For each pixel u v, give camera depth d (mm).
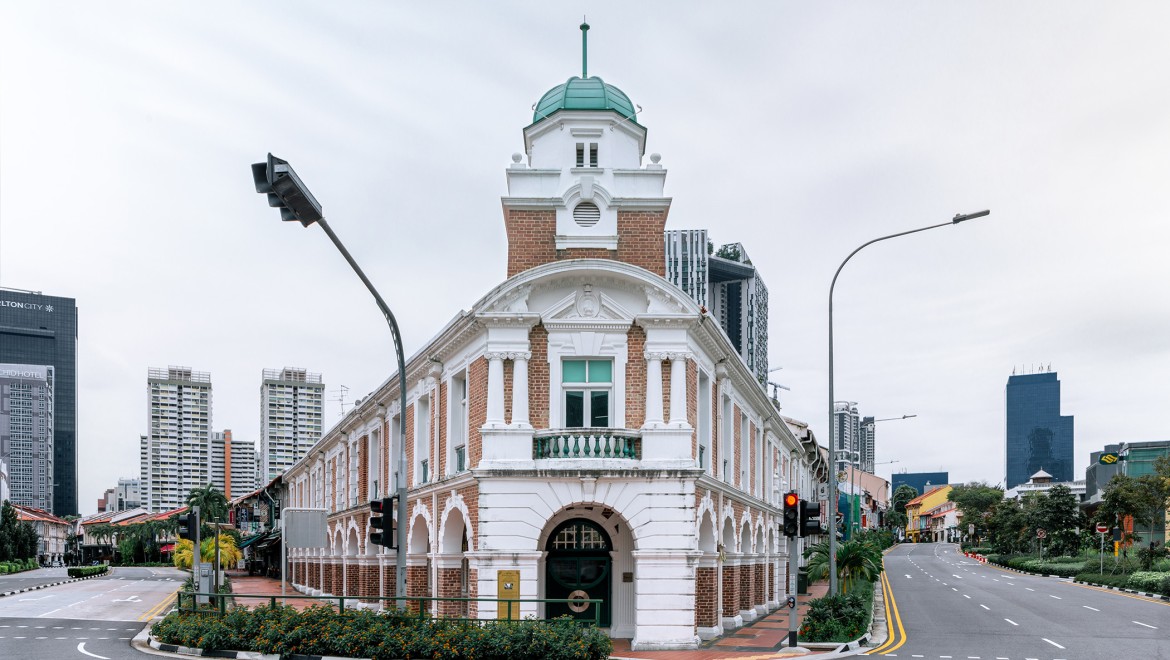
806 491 56219
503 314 22734
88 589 54688
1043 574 62750
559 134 26031
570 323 23125
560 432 22500
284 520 21875
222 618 21891
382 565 33469
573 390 23344
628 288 23562
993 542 95375
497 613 20797
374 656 18609
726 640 24375
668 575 22172
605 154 25969
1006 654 21453
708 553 25094
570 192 25188
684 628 22062
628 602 24203
